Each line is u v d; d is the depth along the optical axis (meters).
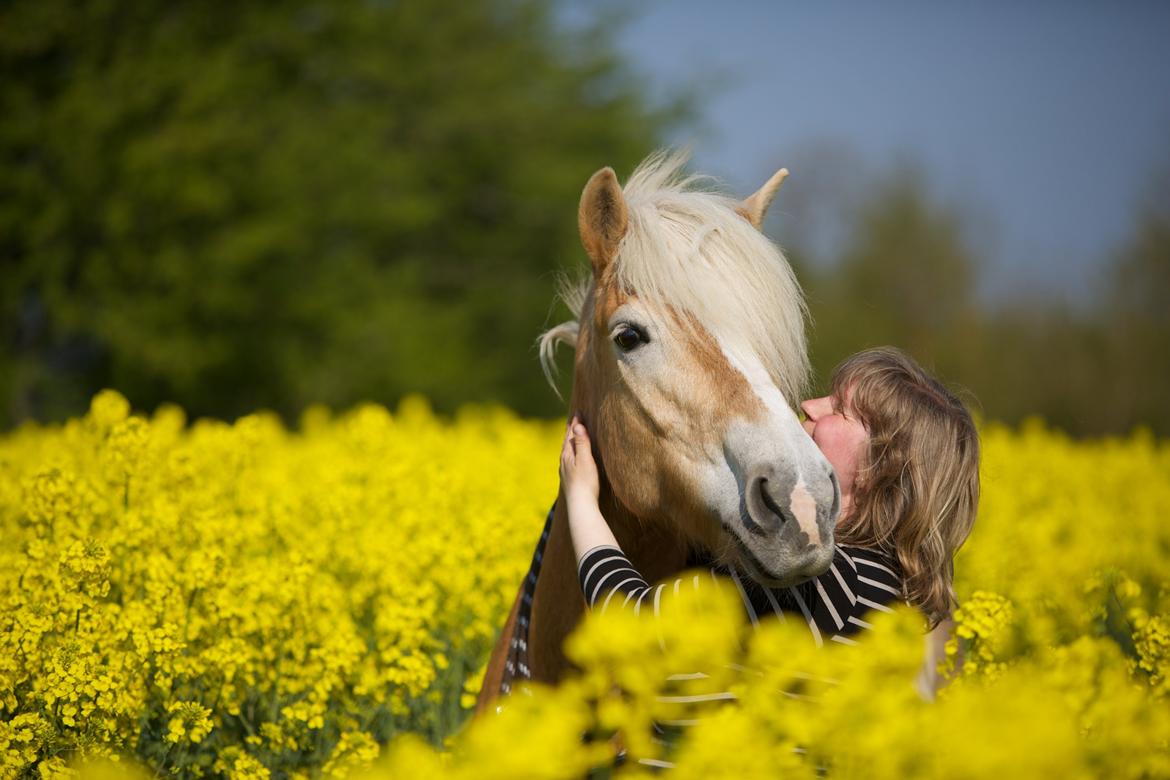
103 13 35.31
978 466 4.82
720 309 4.52
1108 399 35.97
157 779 6.00
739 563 4.33
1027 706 3.41
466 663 8.90
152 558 7.17
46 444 13.01
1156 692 5.34
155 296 34.94
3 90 35.41
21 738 5.30
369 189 40.22
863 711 3.52
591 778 4.45
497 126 43.19
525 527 10.83
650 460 4.64
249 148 36.84
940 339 39.72
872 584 4.62
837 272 45.38
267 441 15.24
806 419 5.09
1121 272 36.16
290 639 7.40
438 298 42.62
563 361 27.97
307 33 40.84
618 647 3.75
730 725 3.55
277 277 37.47
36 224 33.59
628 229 4.83
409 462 12.60
